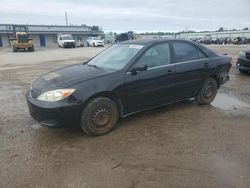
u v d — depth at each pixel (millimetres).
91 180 2959
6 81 9266
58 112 3740
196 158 3393
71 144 3871
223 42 47625
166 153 3541
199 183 2863
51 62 16422
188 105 5688
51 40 58344
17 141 3984
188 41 5309
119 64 4516
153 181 2920
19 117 5070
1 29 51281
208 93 5676
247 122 4664
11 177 3029
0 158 3461
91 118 4008
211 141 3887
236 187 2775
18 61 17625
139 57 4484
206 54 5516
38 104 3822
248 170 3092
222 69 5734
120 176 3027
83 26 64812
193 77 5215
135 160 3375
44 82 4188
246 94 6781
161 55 4781
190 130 4309
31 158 3463
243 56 9688
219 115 5043
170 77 4809
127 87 4285
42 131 4367
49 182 2932
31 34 55156
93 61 5215
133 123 4648
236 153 3506
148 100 4641
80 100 3840
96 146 3791
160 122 4688
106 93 4102
